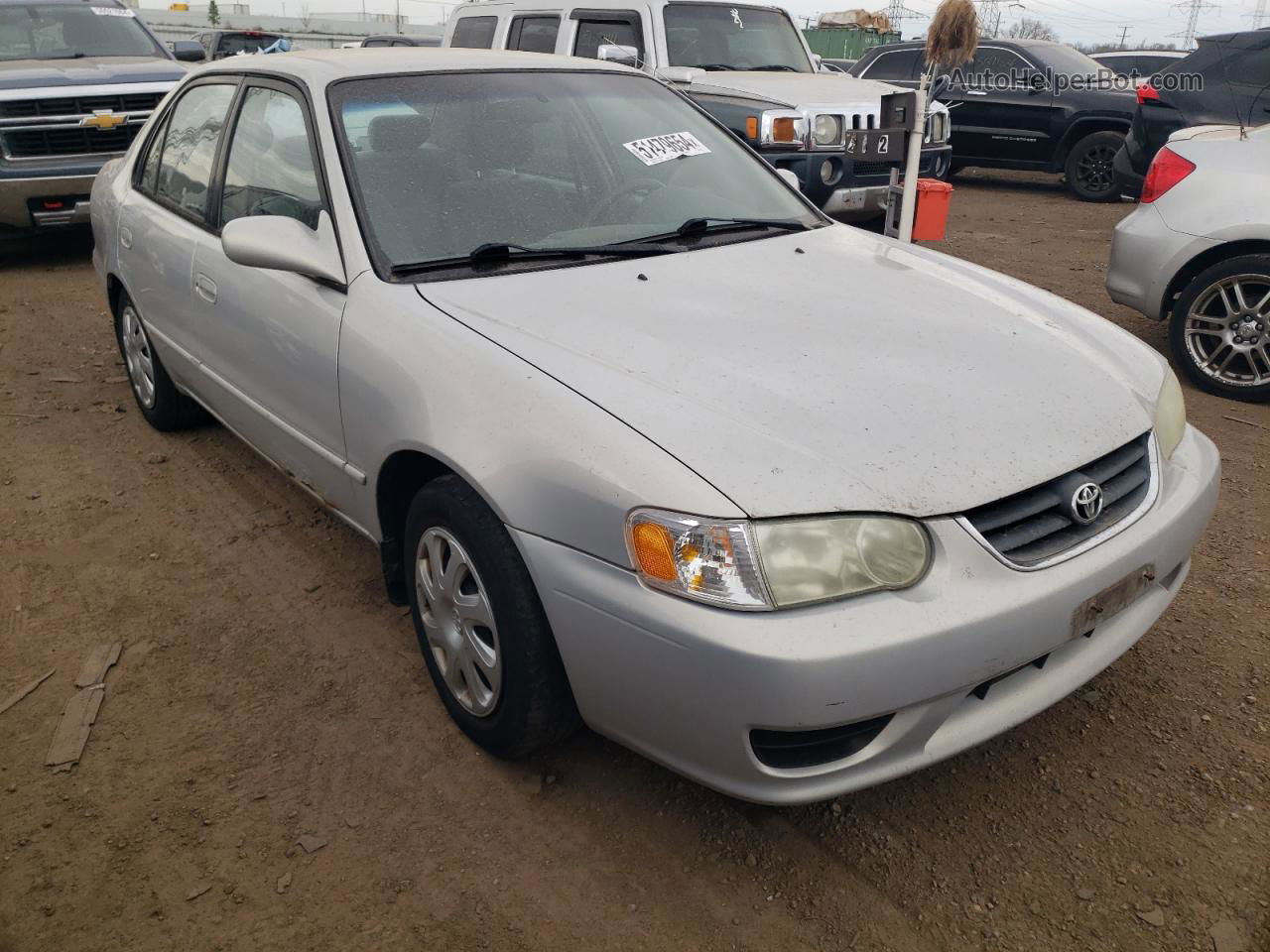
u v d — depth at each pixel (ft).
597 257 9.43
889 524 6.45
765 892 7.16
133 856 7.54
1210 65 24.81
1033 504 6.96
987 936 6.77
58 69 26.35
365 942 6.81
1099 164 37.06
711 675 6.27
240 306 10.70
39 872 7.41
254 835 7.72
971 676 6.56
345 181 9.40
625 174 10.68
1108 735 8.66
